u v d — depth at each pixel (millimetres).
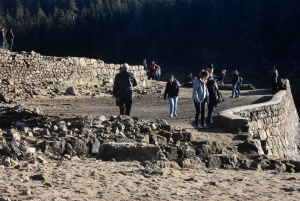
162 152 13062
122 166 11461
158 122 16734
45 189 8750
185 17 114750
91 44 111812
